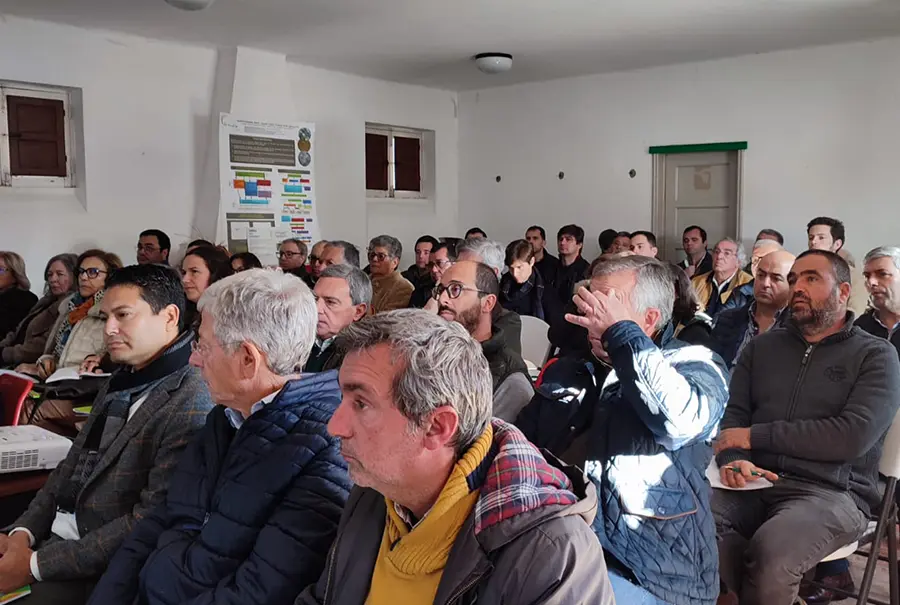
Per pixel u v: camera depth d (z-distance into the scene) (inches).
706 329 94.0
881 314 123.4
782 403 90.0
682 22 207.0
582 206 289.3
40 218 205.5
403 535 43.7
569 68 269.7
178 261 233.5
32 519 74.5
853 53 229.8
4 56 194.4
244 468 56.4
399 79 287.4
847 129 232.8
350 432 41.3
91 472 71.4
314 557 52.0
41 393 127.3
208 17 199.8
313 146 252.8
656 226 274.5
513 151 305.0
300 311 60.3
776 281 120.6
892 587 90.5
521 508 39.2
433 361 40.2
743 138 251.6
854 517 81.4
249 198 236.7
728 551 82.3
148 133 224.2
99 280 159.0
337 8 191.5
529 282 214.2
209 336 60.0
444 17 200.7
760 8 193.8
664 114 267.3
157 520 63.3
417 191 315.0
